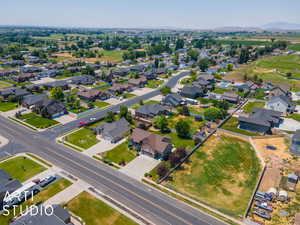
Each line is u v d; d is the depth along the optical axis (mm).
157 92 124562
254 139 73875
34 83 134250
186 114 93062
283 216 43219
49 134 73312
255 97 117562
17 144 66562
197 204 46125
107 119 84438
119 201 46156
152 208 44750
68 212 39750
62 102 102562
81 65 186250
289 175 51031
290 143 70688
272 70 178000
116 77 157000
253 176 55969
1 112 90000
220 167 59156
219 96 116938
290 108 95250
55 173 54125
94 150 64750
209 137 74938
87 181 51750
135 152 64438
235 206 45875
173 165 57750
